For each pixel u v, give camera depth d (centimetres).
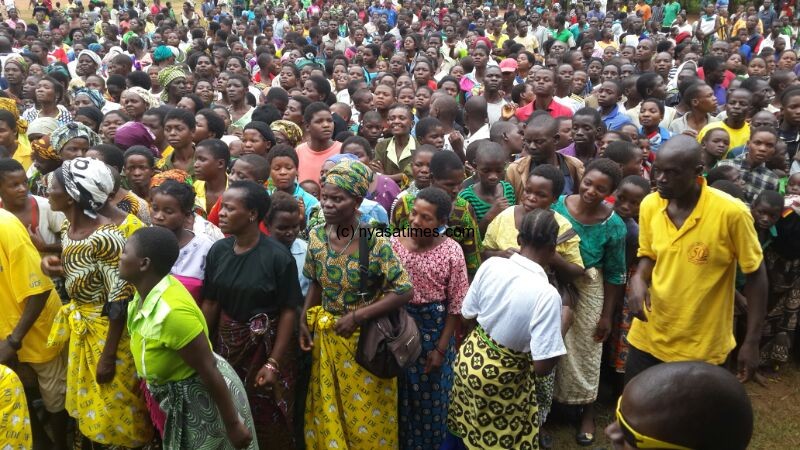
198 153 465
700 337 336
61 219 408
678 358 343
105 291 334
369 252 327
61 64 1085
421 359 360
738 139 617
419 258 352
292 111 673
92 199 325
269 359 338
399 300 326
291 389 361
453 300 358
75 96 758
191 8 2288
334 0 2473
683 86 788
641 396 145
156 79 1030
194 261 355
